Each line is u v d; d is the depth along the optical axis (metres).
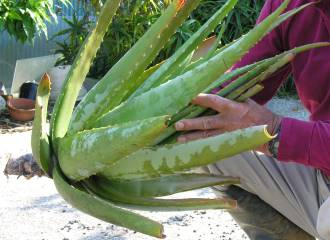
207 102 0.88
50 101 4.16
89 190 0.86
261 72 0.90
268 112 1.11
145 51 0.85
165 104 0.80
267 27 0.75
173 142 0.87
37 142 0.82
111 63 4.96
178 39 4.53
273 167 1.47
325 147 1.12
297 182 1.46
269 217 1.53
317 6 1.33
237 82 0.91
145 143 0.69
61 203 2.52
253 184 1.47
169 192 0.88
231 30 5.14
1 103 4.18
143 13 4.98
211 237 2.22
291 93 5.01
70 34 4.99
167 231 2.26
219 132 0.92
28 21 4.35
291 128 1.13
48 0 4.50
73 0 5.49
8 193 2.62
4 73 4.96
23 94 4.35
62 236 2.21
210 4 5.21
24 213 2.41
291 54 0.86
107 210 0.77
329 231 1.28
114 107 0.87
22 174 0.93
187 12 0.84
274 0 1.47
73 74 0.87
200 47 1.05
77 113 0.87
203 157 0.73
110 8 0.84
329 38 1.35
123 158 0.75
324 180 1.42
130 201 0.86
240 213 1.56
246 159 1.46
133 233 2.23
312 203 1.45
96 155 0.75
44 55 5.23
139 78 0.90
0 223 2.31
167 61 0.90
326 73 1.37
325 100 1.39
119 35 4.86
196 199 0.85
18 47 5.02
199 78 0.77
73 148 0.78
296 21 1.41
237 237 2.22
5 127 3.85
